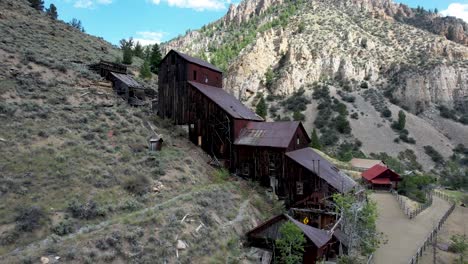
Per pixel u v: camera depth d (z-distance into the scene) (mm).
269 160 36656
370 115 124500
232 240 23891
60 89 40844
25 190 21328
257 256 23438
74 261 16781
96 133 32781
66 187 23078
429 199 62594
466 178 92312
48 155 25969
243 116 41156
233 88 148875
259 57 159125
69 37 70750
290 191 35219
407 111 131250
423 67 147125
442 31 185375
